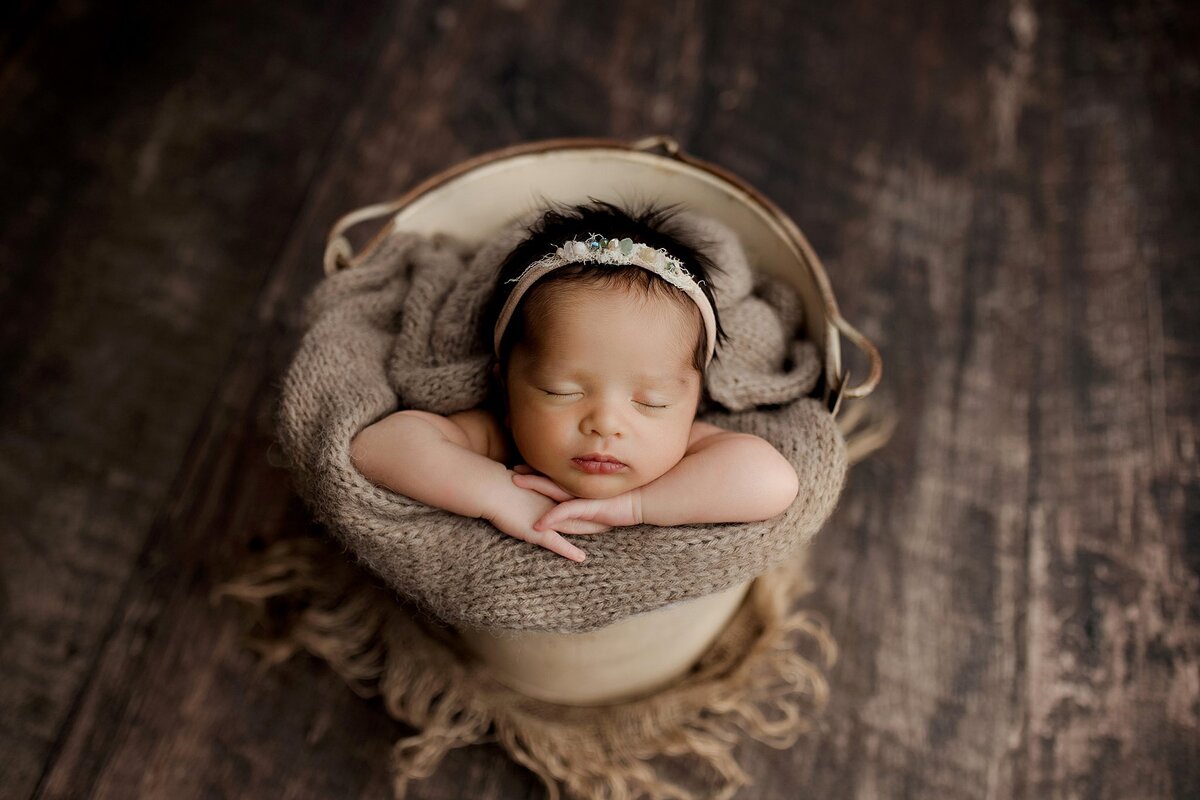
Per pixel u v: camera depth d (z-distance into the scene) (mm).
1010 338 1676
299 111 1854
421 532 1039
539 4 1992
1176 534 1506
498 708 1349
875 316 1688
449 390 1177
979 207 1804
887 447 1577
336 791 1329
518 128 1854
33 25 1931
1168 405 1607
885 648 1436
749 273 1315
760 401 1229
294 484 1168
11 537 1477
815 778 1348
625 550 1032
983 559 1497
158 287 1679
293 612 1439
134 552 1472
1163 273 1722
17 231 1721
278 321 1648
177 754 1340
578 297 1050
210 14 1961
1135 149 1854
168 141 1818
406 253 1338
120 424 1564
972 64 1961
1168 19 1992
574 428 1038
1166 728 1370
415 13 1968
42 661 1394
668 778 1353
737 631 1411
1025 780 1346
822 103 1904
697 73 1926
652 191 1332
